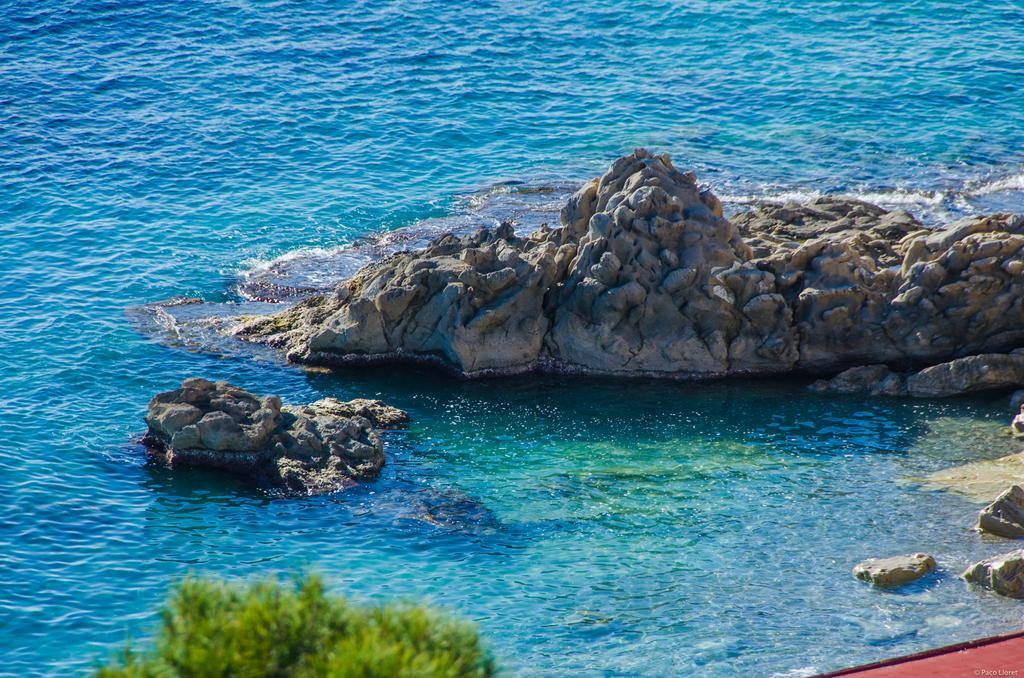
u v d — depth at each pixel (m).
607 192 69.25
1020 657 37.69
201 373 66.31
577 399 64.25
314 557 48.91
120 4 120.00
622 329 66.44
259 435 56.22
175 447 56.41
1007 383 63.06
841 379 64.75
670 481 54.72
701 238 66.50
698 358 66.06
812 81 107.06
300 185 91.06
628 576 46.94
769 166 92.69
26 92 103.38
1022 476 53.47
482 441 59.28
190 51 112.31
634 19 120.56
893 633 42.31
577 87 107.75
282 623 24.56
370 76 108.94
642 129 99.75
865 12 120.62
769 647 41.78
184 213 86.38
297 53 112.62
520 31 118.06
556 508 52.53
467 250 67.75
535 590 46.03
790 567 47.16
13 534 50.09
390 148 97.12
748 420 61.25
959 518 50.22
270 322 71.56
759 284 65.69
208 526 51.41
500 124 101.06
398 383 66.06
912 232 74.75
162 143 96.44
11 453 56.56
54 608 45.41
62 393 63.16
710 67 111.06
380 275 68.81
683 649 41.81
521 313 66.94
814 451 57.50
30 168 91.44
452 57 112.69
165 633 25.05
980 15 119.69
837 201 80.94
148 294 75.50
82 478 55.06
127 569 48.16
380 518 51.97
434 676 23.30
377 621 24.98
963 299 64.56
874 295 66.00
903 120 99.81
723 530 50.19
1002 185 88.50
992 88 104.69
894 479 54.16
